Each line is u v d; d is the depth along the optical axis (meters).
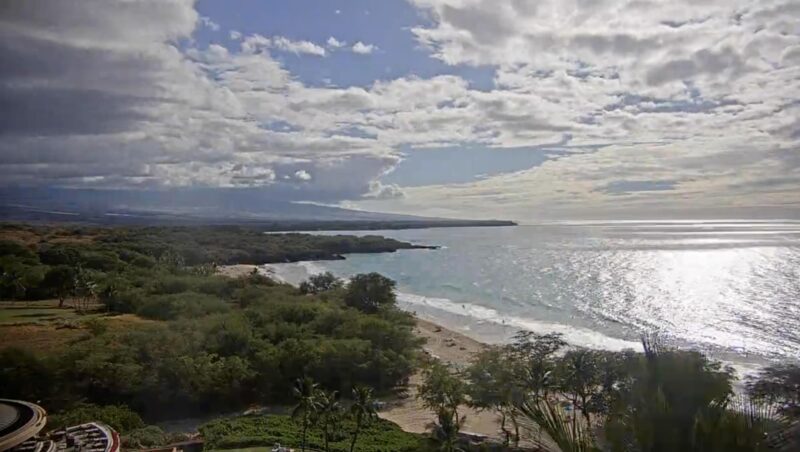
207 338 65.00
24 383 52.59
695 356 6.55
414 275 174.25
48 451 36.28
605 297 121.62
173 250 135.25
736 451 5.75
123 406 52.59
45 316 78.75
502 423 48.66
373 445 45.84
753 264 158.12
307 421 48.34
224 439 46.72
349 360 63.25
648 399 6.39
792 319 88.25
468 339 87.25
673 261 181.25
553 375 47.19
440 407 50.84
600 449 6.44
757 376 41.59
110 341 61.06
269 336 70.62
